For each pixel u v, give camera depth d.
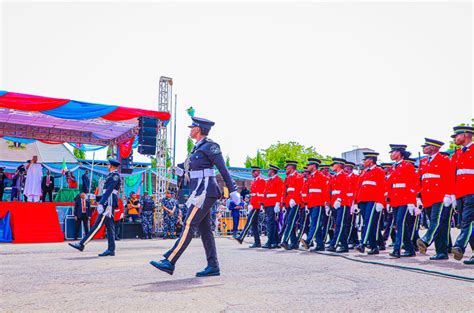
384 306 3.87
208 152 5.52
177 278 5.49
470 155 7.15
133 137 17.19
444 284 5.07
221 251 9.86
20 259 7.97
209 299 4.12
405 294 4.44
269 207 11.13
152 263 5.29
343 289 4.71
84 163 23.83
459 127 7.42
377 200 9.06
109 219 8.74
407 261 7.68
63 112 14.19
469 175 7.10
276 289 4.68
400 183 8.54
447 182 7.66
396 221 8.55
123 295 4.31
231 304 3.90
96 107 14.73
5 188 19.44
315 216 10.22
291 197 10.66
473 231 8.63
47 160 20.19
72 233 15.47
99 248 10.80
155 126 15.96
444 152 10.02
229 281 5.23
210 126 5.77
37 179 16.47
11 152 19.52
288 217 10.54
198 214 5.43
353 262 7.41
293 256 8.55
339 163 10.38
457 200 7.35
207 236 5.73
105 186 8.77
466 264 6.99
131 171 17.98
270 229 11.12
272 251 9.95
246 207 18.95
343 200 9.88
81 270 6.30
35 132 16.98
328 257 8.33
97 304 3.90
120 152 17.91
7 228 13.60
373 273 6.00
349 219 9.99
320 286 4.90
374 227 9.20
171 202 16.03
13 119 15.96
